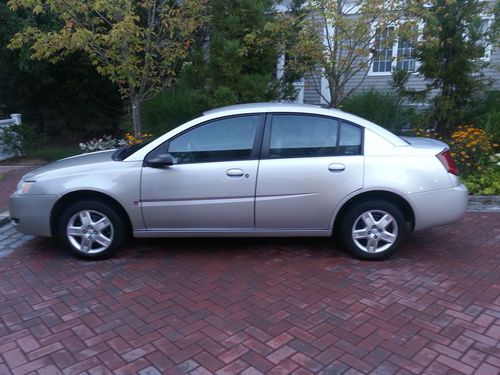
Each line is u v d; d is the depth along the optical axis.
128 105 13.73
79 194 4.87
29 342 3.44
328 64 8.19
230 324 3.65
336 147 4.80
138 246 5.38
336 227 5.04
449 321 3.67
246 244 5.41
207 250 5.23
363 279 4.45
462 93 9.52
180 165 4.77
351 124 4.84
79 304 4.01
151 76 9.03
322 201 4.75
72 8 7.72
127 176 4.77
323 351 3.28
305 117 4.85
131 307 3.95
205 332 3.54
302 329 3.57
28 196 4.87
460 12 9.17
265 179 4.73
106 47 8.64
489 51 11.63
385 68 13.26
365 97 10.45
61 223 4.89
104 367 3.13
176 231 4.90
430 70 9.45
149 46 8.38
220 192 4.75
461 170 7.77
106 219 4.88
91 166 4.91
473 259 4.95
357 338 3.44
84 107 14.80
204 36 10.85
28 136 12.72
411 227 4.89
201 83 10.29
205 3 8.82
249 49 9.51
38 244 5.53
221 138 4.84
